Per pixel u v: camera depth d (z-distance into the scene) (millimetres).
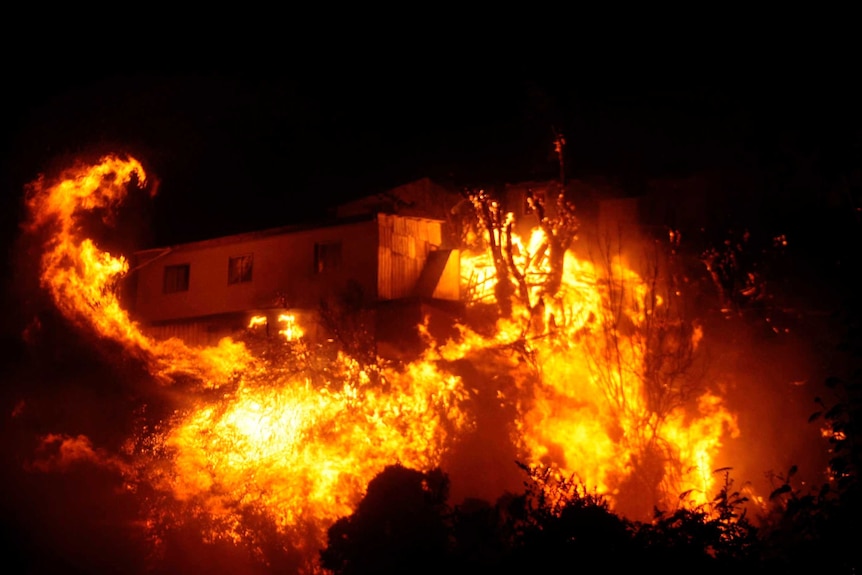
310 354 23312
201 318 31703
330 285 31750
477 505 13133
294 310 29469
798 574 9055
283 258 33000
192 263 34812
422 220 33188
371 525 12156
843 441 9227
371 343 26938
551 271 31172
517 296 30547
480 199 32375
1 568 16812
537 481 12906
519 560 9977
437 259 32844
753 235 34312
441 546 11070
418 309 28922
